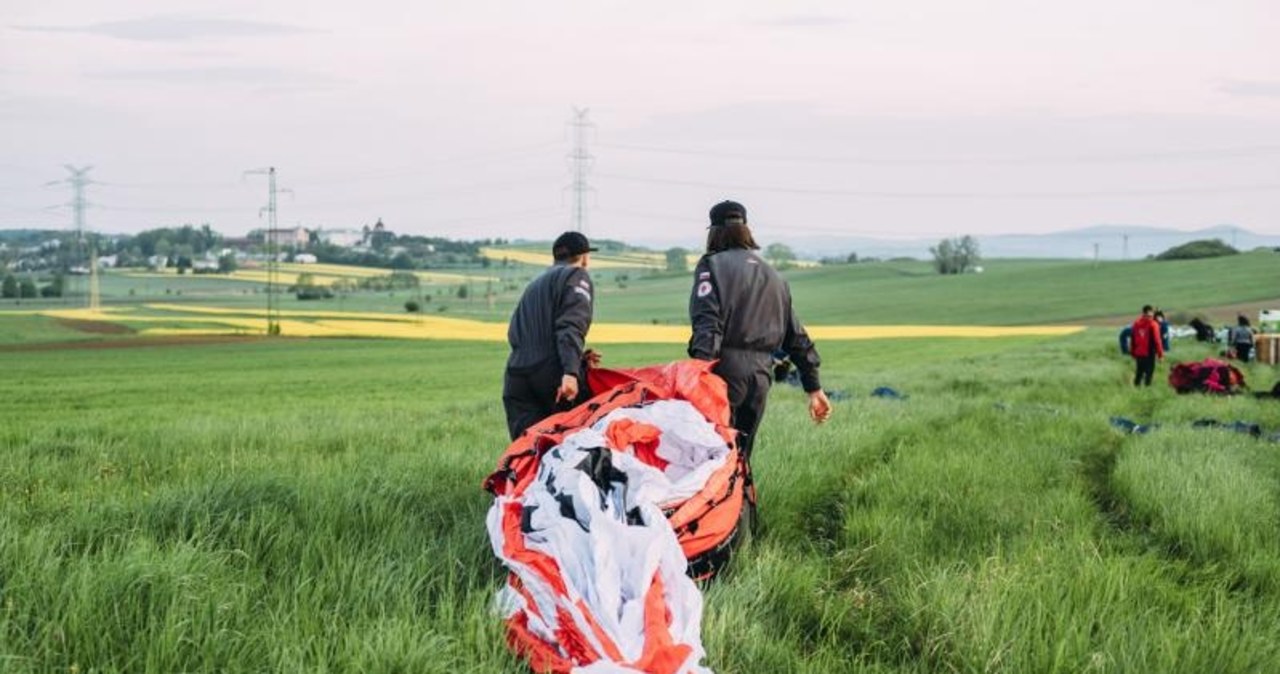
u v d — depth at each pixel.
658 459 6.18
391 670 4.16
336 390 37.94
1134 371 31.59
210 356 68.12
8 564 4.95
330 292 197.38
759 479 8.05
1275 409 18.69
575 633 4.58
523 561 4.95
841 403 16.91
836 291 168.50
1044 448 11.21
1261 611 5.57
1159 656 4.64
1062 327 105.50
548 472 5.58
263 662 4.23
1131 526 7.91
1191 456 10.50
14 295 187.62
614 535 4.87
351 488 6.95
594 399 6.62
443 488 7.71
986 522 7.41
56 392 38.41
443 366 56.66
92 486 8.09
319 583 5.00
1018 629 4.89
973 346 66.12
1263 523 7.46
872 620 5.50
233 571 5.18
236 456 9.78
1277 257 159.12
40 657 4.20
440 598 5.06
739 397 7.08
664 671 4.32
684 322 132.00
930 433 12.62
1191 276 146.00
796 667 4.64
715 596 5.30
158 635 4.33
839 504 8.21
